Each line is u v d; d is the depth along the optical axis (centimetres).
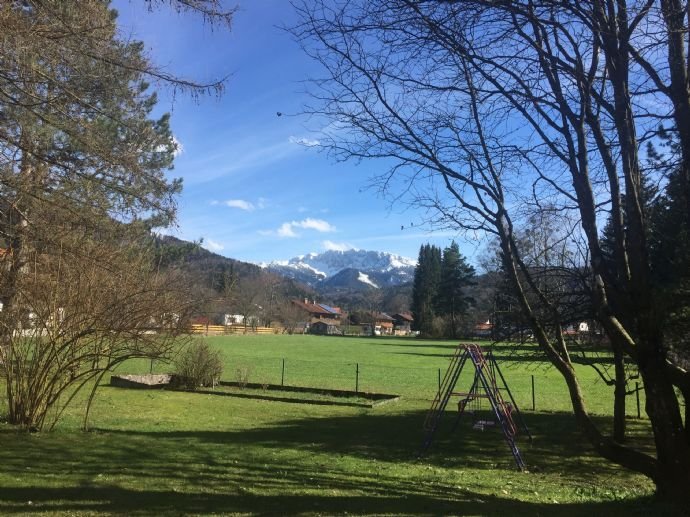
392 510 625
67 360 1066
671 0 570
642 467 607
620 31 563
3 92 717
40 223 856
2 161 812
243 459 909
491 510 638
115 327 1011
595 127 608
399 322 14788
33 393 1055
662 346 598
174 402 1666
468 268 8456
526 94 619
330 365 3406
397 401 1898
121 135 901
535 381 2719
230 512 592
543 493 768
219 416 1451
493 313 1043
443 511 627
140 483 704
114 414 1376
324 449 1055
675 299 652
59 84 767
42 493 631
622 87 579
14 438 953
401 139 664
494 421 1434
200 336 2289
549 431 1350
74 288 1029
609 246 753
